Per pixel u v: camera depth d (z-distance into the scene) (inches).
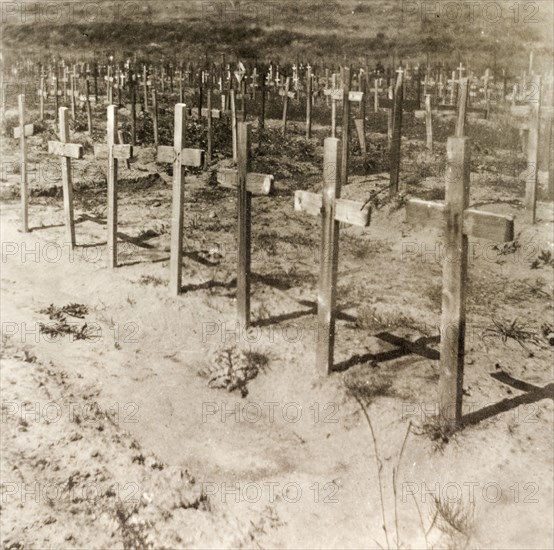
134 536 142.3
